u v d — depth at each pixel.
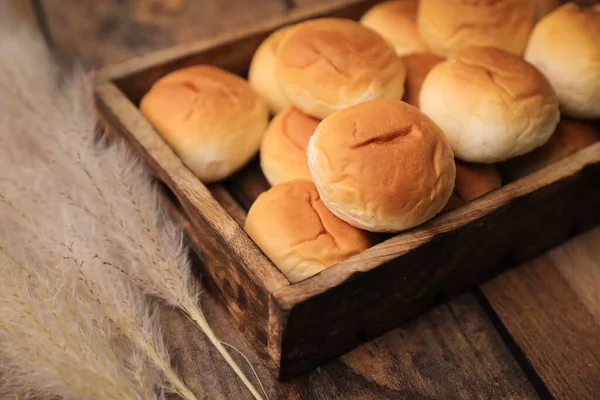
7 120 0.47
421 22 0.46
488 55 0.42
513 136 0.40
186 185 0.39
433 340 0.41
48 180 0.42
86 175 0.40
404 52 0.48
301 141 0.43
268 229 0.38
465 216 0.38
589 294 0.43
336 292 0.36
